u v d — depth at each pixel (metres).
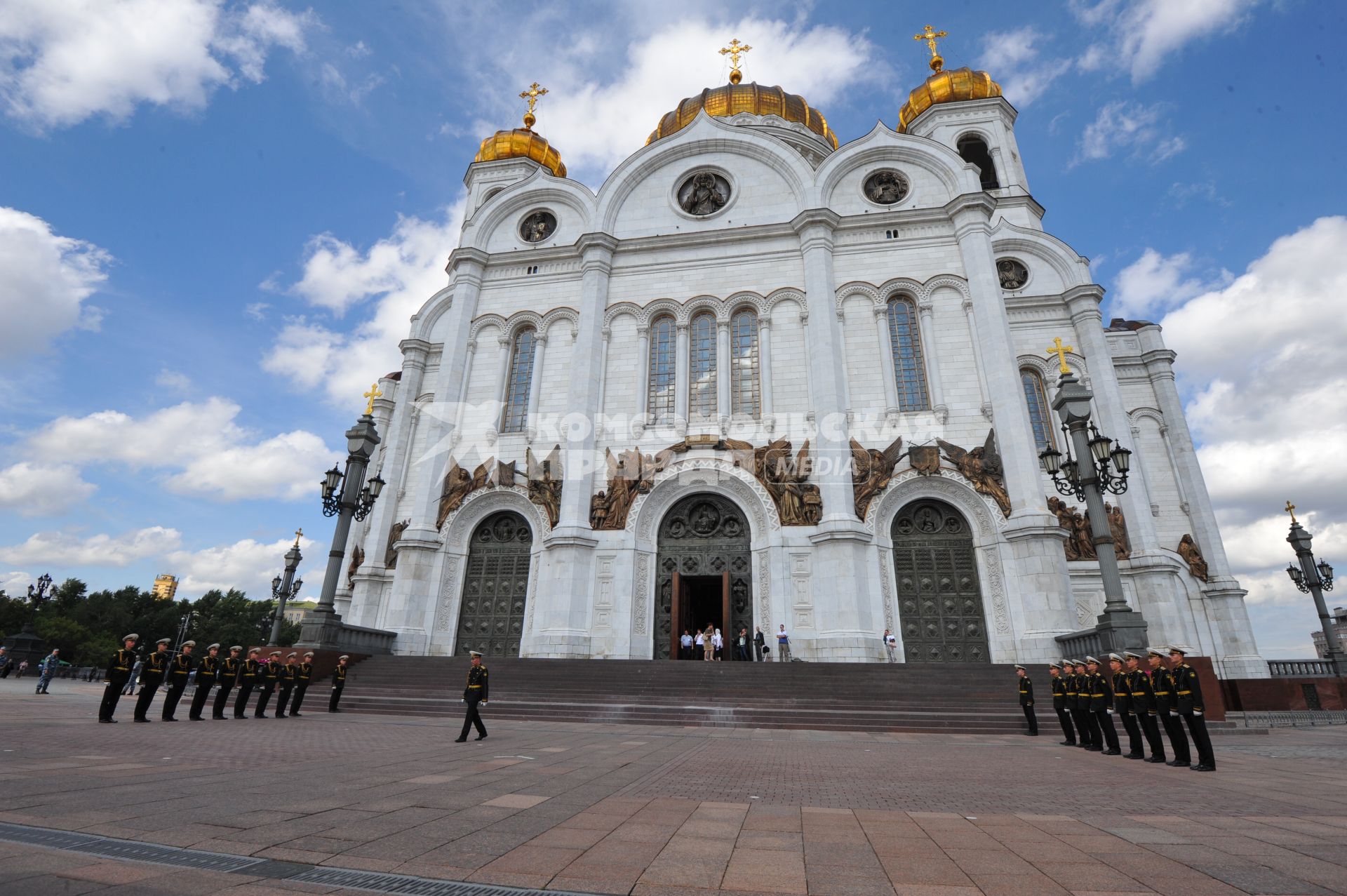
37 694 22.38
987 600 24.61
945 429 26.62
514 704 17.73
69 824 5.16
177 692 14.64
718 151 33.47
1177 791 7.89
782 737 14.14
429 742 11.73
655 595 26.67
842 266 30.02
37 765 7.83
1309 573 27.23
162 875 4.04
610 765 9.38
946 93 42.81
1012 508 24.67
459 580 28.22
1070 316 32.88
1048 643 22.45
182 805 5.93
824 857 4.85
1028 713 15.10
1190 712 9.91
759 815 6.20
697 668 20.81
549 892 4.04
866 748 12.27
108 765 8.02
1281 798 7.46
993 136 41.38
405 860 4.54
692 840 5.26
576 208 34.06
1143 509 28.30
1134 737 11.36
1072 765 10.36
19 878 3.86
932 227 29.89
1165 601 26.84
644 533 27.08
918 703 17.59
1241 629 29.75
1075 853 5.00
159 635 84.75
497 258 33.34
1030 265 34.53
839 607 24.05
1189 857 4.91
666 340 30.61
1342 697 24.55
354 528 34.28
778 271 30.38
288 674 16.52
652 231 32.72
